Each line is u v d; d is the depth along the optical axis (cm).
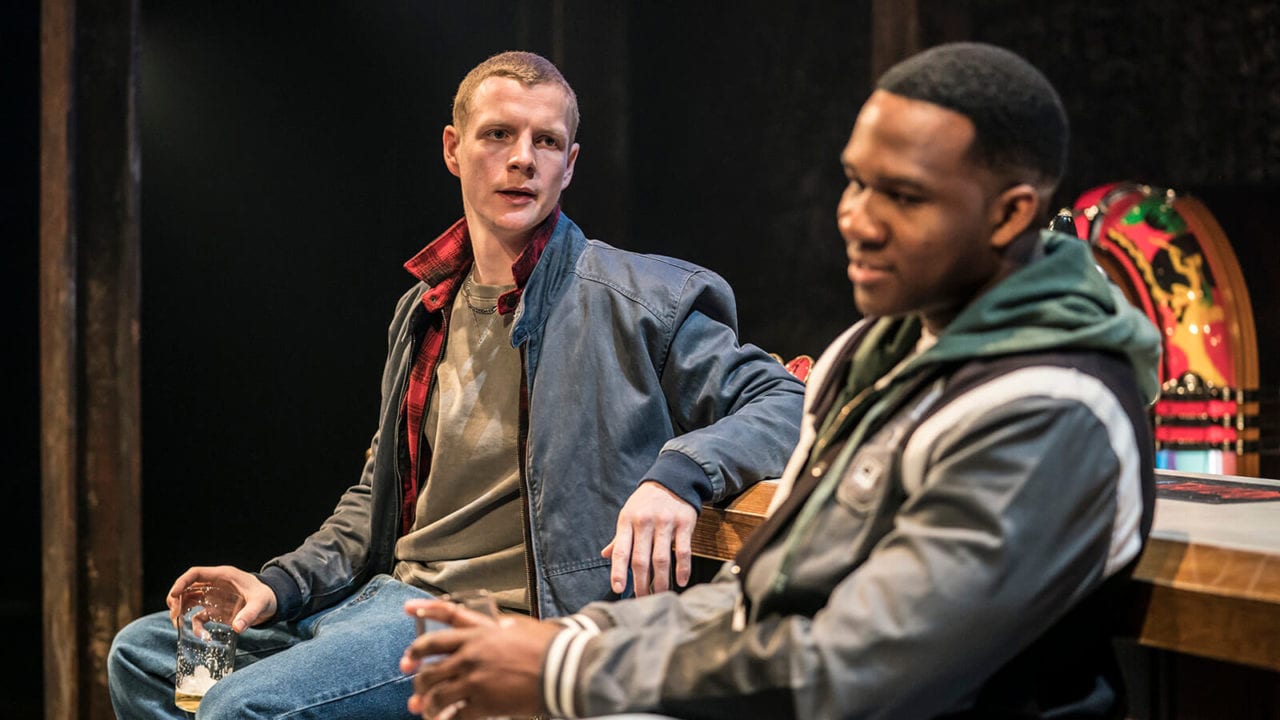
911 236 114
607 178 556
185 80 623
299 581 218
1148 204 349
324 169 636
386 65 626
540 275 213
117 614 439
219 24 622
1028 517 105
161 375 635
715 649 112
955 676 106
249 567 642
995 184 113
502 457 214
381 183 634
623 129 558
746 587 120
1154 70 462
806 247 549
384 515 228
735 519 184
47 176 435
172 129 625
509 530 213
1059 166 116
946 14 446
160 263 630
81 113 434
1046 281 116
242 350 643
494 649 116
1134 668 140
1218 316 358
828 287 545
